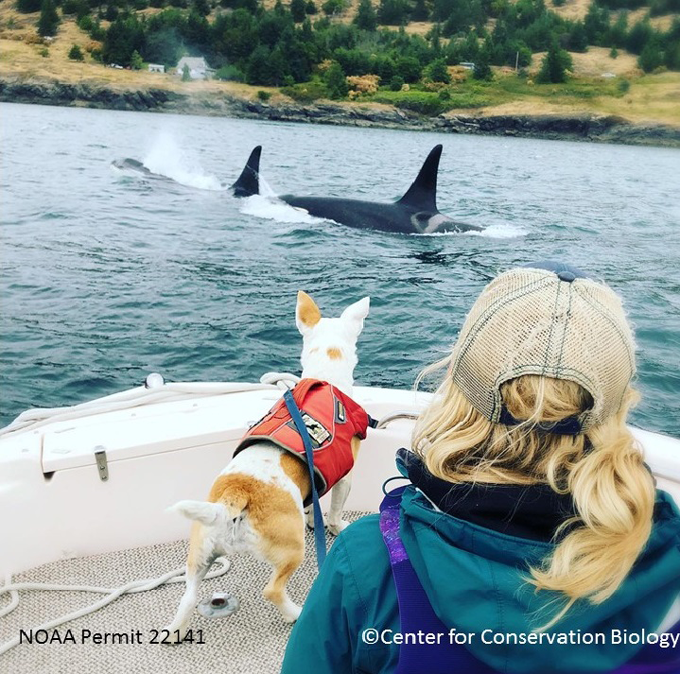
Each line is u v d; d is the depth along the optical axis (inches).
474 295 395.9
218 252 478.3
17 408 262.8
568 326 36.5
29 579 93.0
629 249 573.6
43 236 514.9
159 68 2755.9
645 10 3440.0
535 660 35.4
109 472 94.8
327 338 101.4
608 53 3216.0
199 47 2847.0
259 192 660.7
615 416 38.0
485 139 2187.5
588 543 34.1
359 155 1350.9
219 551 82.5
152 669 82.0
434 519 36.8
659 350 323.3
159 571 95.9
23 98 2406.5
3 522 91.3
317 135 1829.5
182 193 691.4
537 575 34.3
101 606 90.2
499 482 36.1
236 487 82.0
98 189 715.4
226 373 295.0
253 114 2669.8
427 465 38.1
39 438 96.6
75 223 559.5
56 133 1353.3
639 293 430.9
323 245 498.3
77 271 429.7
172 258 463.2
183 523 100.3
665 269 504.1
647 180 1211.9
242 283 410.3
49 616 88.8
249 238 514.9
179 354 311.6
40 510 93.3
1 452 93.0
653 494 35.4
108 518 96.8
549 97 2768.2
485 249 516.1
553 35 3243.1
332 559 41.3
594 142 2554.1
